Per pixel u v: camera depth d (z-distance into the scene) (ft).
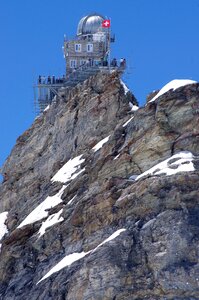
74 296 287.69
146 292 275.39
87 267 287.69
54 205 352.49
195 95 317.01
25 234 349.61
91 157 353.31
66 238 320.91
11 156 436.35
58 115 410.93
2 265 349.82
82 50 503.61
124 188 310.65
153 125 318.04
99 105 379.35
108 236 298.97
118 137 334.24
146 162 314.55
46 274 314.76
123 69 458.09
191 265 275.18
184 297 271.28
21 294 321.73
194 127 311.27
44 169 404.16
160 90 333.62
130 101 380.99
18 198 411.13
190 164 299.58
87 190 329.52
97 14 520.83
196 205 289.12
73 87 425.69
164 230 284.20
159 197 294.46
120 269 281.54
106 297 279.28
